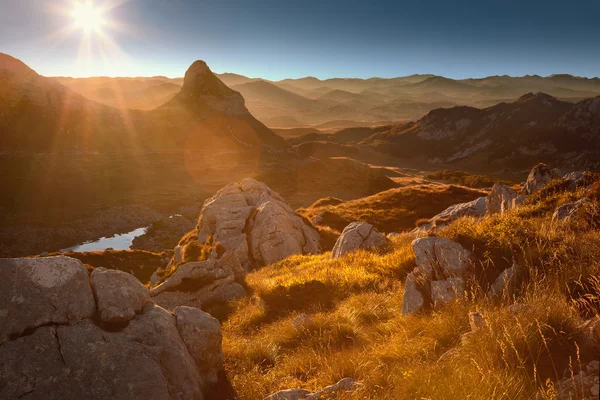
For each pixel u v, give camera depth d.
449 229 10.31
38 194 129.25
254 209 32.19
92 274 6.59
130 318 6.23
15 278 5.72
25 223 105.12
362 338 8.41
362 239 20.12
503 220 10.12
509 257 8.22
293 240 28.28
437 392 4.39
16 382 4.94
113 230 106.44
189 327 6.89
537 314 5.30
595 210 9.77
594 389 3.83
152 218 116.62
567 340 4.86
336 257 20.20
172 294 16.25
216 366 7.07
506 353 4.68
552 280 6.57
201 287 16.58
